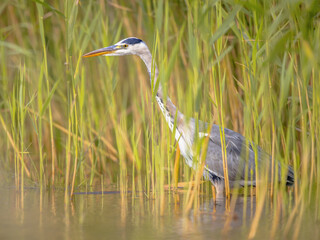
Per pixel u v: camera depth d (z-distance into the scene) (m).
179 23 13.88
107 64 13.68
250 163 11.73
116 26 14.73
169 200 10.64
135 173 13.79
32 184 12.08
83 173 12.45
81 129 11.42
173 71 13.75
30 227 8.37
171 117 11.61
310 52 7.69
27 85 14.82
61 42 14.89
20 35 15.26
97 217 9.09
